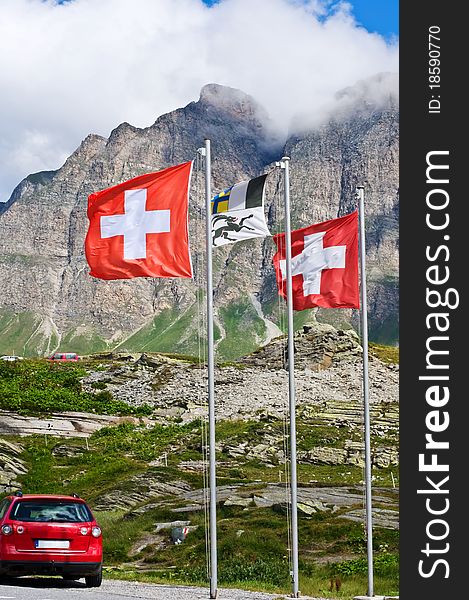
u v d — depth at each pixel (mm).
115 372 106375
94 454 69625
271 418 79875
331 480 60938
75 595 20391
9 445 68562
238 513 44062
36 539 22141
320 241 25141
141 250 22828
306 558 34812
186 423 83312
